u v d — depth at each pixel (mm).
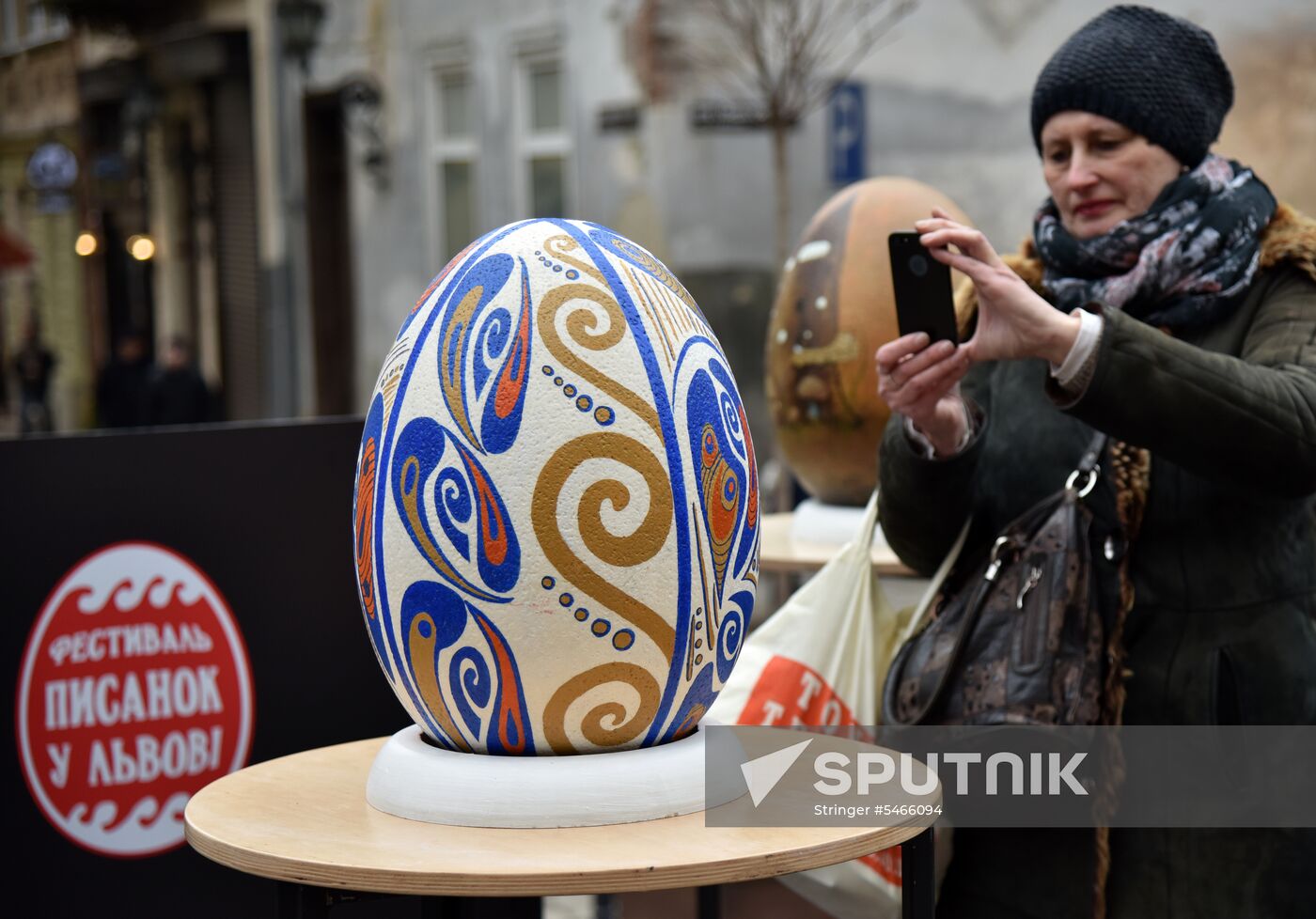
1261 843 2225
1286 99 8000
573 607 1838
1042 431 2471
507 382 1858
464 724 1912
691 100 11234
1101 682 2283
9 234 17234
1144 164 2369
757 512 2045
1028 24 9305
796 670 2568
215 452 2877
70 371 19328
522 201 13320
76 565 2750
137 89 17547
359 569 2010
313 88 15484
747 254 11211
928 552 2535
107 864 2777
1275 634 2256
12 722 2688
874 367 3920
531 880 1660
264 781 2121
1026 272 2559
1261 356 2262
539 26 12727
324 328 15914
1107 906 2316
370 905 2887
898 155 10000
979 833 2412
